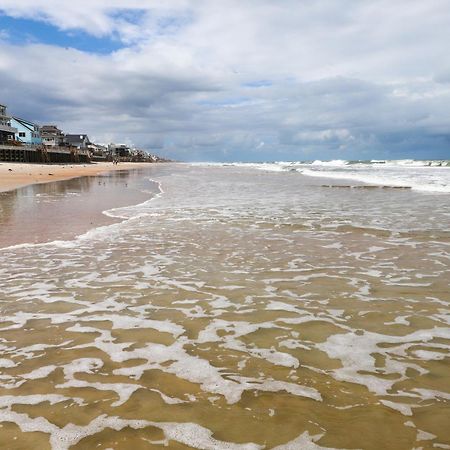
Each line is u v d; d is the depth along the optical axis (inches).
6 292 267.6
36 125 4114.2
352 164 4958.2
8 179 1480.1
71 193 1000.2
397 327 211.0
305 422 129.8
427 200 836.6
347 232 478.6
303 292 268.1
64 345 190.7
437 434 123.3
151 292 268.7
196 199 875.4
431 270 318.0
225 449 117.6
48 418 133.2
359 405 139.5
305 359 175.9
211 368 167.9
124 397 145.8
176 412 136.0
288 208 709.9
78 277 301.1
